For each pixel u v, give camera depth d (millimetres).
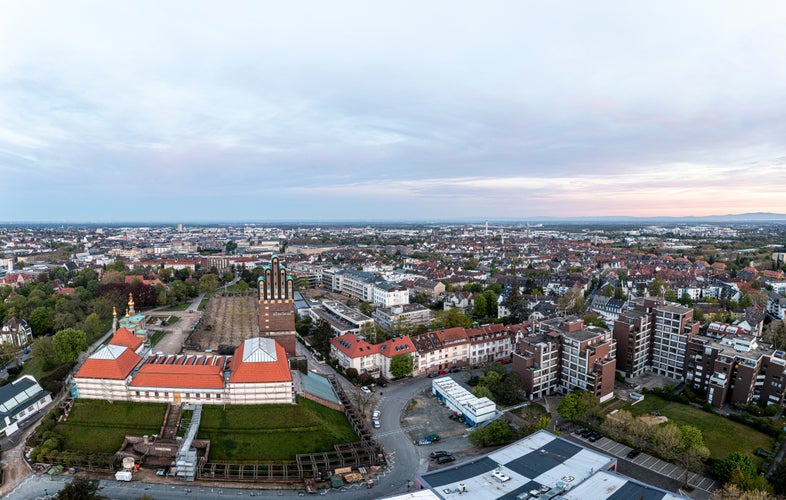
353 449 128250
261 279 197625
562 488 95625
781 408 158250
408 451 134375
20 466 120125
